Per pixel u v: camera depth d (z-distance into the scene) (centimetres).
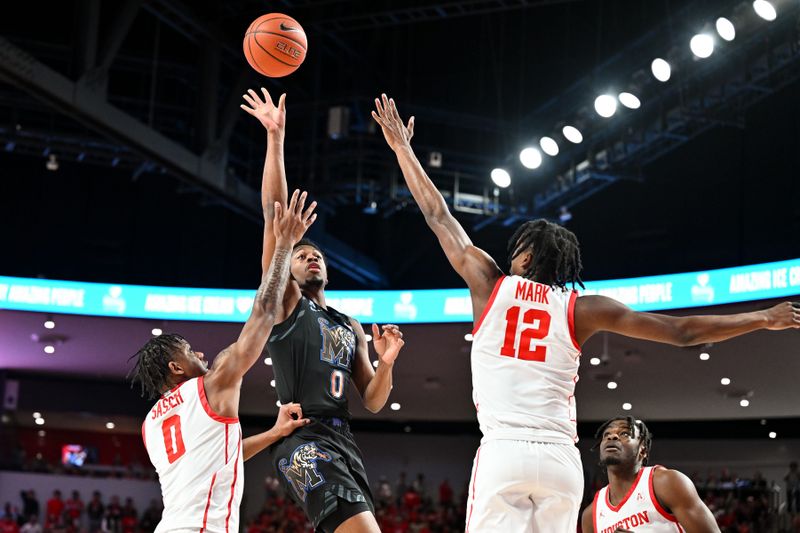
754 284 1450
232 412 480
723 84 1554
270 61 578
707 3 1595
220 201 1983
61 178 2575
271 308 482
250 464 2555
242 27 1892
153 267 2589
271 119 557
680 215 2355
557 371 423
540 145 1809
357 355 554
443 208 466
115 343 1938
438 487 2580
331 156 2062
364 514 496
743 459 2412
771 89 1569
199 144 1869
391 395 2245
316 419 520
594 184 1866
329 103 2111
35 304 1731
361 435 2634
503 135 2252
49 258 2541
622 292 1570
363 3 1780
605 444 651
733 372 1875
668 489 627
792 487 2209
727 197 2288
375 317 1702
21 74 1501
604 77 1905
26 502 2256
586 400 2181
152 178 2620
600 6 2117
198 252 2609
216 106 1891
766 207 2220
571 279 449
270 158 551
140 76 2355
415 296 1694
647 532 631
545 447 410
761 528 2138
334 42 2253
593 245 2456
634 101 1552
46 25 2262
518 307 429
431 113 2134
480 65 2386
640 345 1741
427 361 1945
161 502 2394
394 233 2617
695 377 1927
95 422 2450
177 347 514
